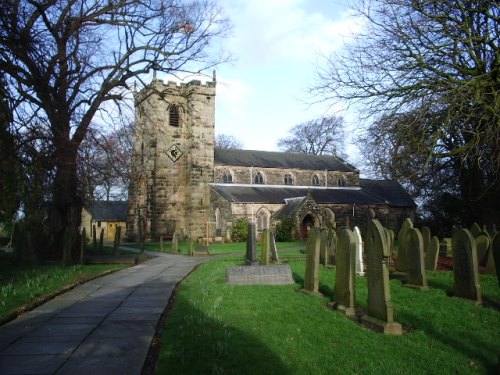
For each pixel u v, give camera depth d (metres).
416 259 11.70
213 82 48.28
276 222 44.59
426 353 6.49
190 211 46.78
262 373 5.62
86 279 14.14
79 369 5.77
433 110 18.78
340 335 7.35
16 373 5.62
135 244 41.19
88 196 21.30
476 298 9.84
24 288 11.45
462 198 28.50
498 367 5.89
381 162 22.30
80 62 19.20
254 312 8.87
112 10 21.45
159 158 47.03
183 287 12.64
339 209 47.66
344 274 9.12
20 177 13.37
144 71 23.25
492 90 17.17
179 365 5.82
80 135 17.88
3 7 9.32
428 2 18.75
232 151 53.06
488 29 18.69
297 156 56.31
